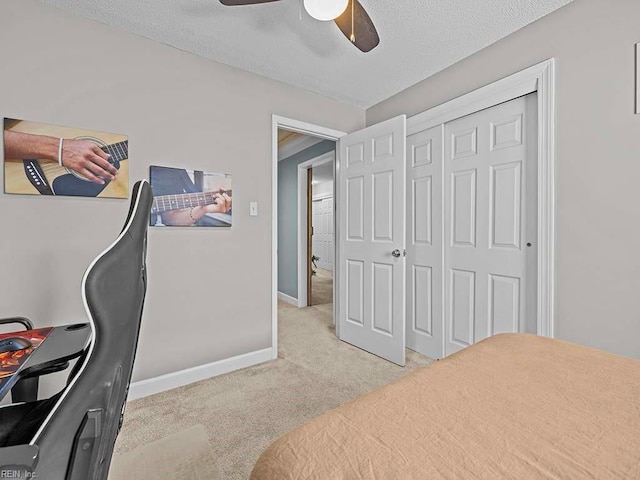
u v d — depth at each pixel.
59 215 1.71
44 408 0.88
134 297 0.65
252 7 1.71
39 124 1.65
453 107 2.30
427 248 2.59
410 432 0.65
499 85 2.01
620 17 1.54
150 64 1.99
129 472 1.32
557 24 1.75
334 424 0.69
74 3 1.67
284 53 2.15
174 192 2.08
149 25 1.85
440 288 2.48
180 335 2.13
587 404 0.75
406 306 2.80
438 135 2.46
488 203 2.16
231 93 2.32
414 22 1.83
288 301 4.83
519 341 1.18
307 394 2.00
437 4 1.69
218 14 1.76
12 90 1.59
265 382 2.16
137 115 1.94
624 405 0.74
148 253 2.01
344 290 2.99
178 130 2.09
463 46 2.09
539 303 1.85
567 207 1.74
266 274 2.52
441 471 0.54
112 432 0.62
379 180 2.62
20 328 1.61
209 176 2.22
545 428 0.66
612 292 1.59
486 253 2.18
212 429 1.63
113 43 1.86
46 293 1.68
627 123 1.53
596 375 0.90
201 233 2.21
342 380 2.19
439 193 2.47
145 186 0.81
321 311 4.26
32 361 0.96
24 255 1.63
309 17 1.79
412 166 2.70
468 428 0.66
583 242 1.68
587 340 1.67
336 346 2.88
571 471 0.54
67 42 1.73
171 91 2.06
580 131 1.68
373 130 2.66
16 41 1.60
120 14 1.76
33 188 1.64
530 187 1.94
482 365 0.97
